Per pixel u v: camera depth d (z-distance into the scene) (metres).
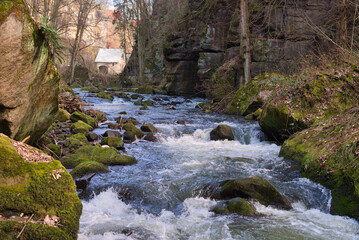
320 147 5.79
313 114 7.62
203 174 5.90
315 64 10.79
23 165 2.83
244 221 4.13
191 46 26.42
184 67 27.14
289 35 18.50
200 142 9.26
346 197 4.47
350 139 5.13
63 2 26.73
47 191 2.82
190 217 4.29
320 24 18.23
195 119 12.80
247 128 9.83
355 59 8.60
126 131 9.11
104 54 70.81
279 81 9.16
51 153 6.34
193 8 25.31
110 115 13.36
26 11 3.35
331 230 3.96
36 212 2.71
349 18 14.38
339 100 7.68
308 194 4.95
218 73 19.11
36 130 4.89
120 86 42.72
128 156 6.70
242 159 6.95
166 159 7.04
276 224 4.07
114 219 4.17
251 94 14.29
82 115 10.06
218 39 22.55
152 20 36.44
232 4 21.84
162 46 28.59
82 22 34.69
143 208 4.62
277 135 8.55
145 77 36.12
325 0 18.38
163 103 20.16
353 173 4.58
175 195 5.02
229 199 4.74
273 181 5.46
